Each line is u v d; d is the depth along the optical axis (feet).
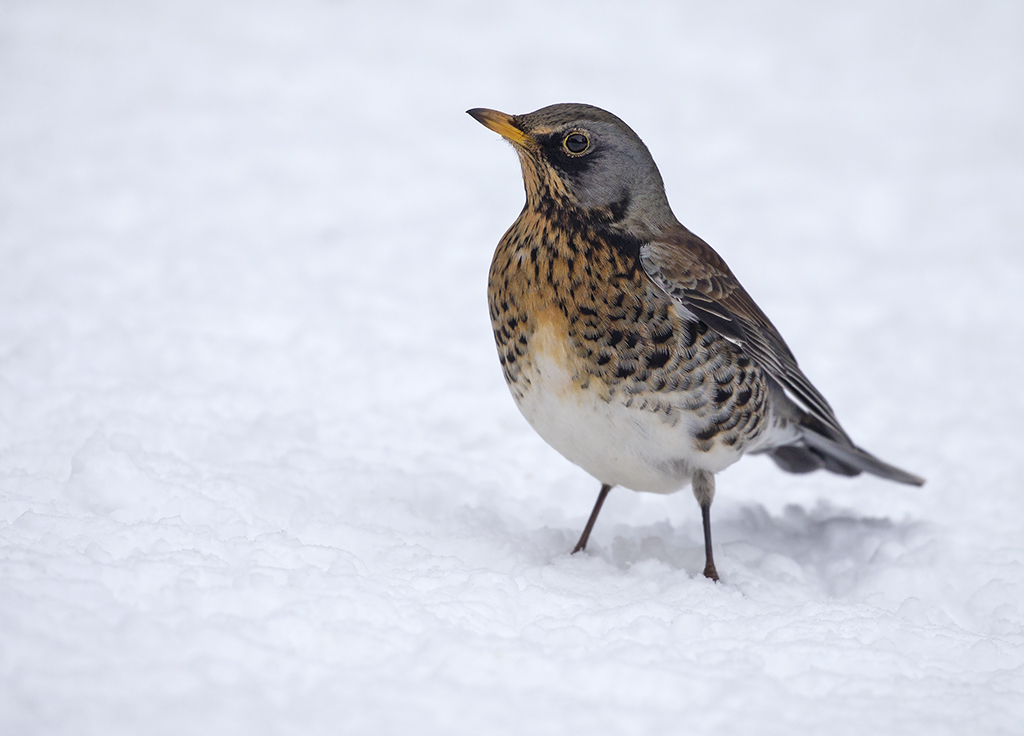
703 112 90.79
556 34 106.73
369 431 40.91
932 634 25.63
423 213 66.69
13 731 17.79
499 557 29.60
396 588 24.75
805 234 69.46
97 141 71.36
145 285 51.85
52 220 58.13
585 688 21.24
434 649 21.68
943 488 40.37
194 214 62.08
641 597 27.53
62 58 88.07
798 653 23.68
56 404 37.40
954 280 63.21
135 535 25.14
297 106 83.76
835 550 34.47
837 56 107.45
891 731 20.31
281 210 64.54
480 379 46.70
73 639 20.04
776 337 32.19
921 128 91.15
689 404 28.40
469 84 92.12
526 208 29.50
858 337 55.52
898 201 75.31
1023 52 109.81
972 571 31.27
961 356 53.78
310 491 32.40
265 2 109.09
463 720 19.39
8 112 75.20
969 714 21.33
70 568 22.53
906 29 115.03
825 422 33.30
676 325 28.04
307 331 48.98
